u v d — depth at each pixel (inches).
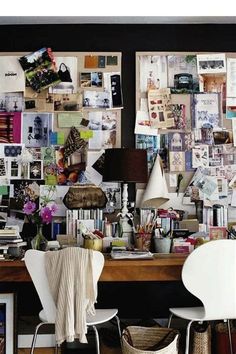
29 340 117.3
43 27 139.8
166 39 139.9
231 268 98.0
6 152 136.3
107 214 134.5
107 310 110.6
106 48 139.6
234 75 138.5
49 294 99.0
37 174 135.9
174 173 136.2
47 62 137.8
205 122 137.4
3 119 137.1
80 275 94.8
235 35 140.1
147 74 138.2
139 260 107.0
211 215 133.9
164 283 136.7
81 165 135.9
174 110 137.3
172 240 124.2
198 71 138.1
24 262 104.3
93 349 129.0
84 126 137.1
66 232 132.0
